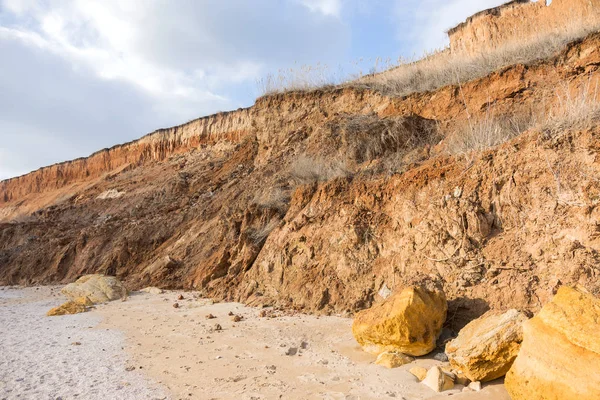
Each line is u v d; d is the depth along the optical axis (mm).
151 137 36500
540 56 11914
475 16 19609
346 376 5398
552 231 6555
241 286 11383
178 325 8797
